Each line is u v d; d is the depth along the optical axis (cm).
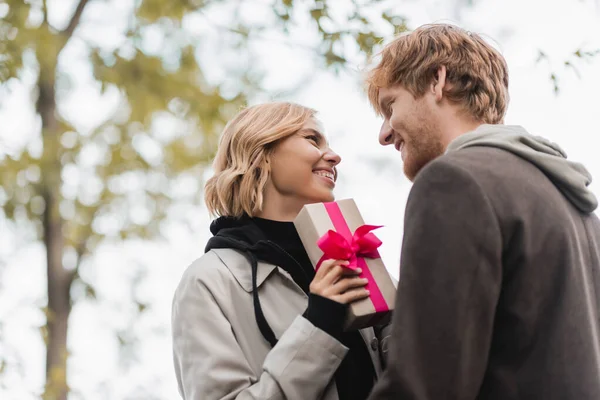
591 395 186
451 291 182
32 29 662
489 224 187
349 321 228
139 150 698
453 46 229
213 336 242
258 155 265
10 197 698
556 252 192
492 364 189
